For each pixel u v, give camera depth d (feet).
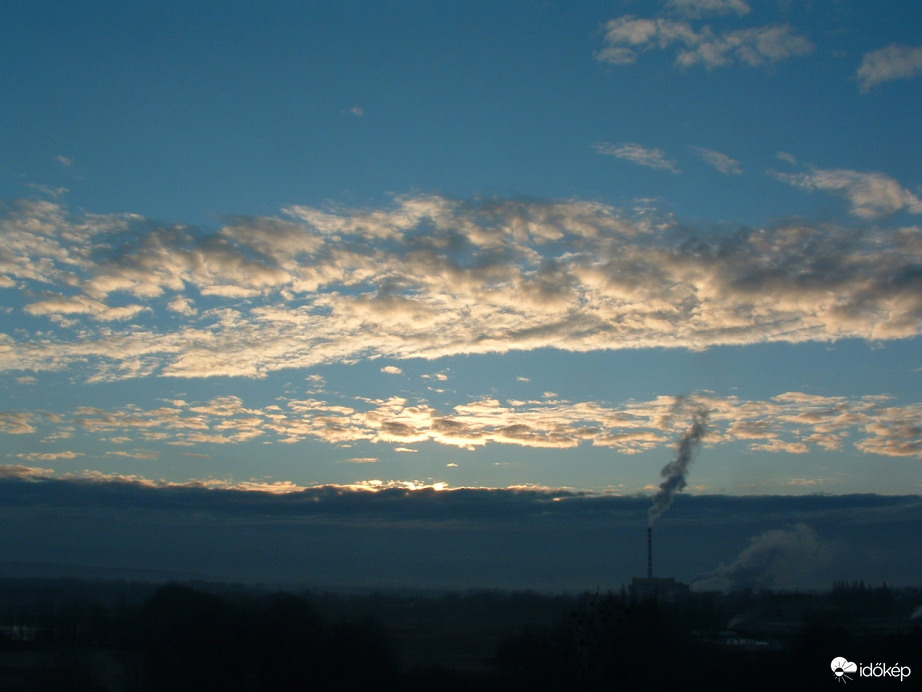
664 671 194.59
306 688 223.51
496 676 226.58
